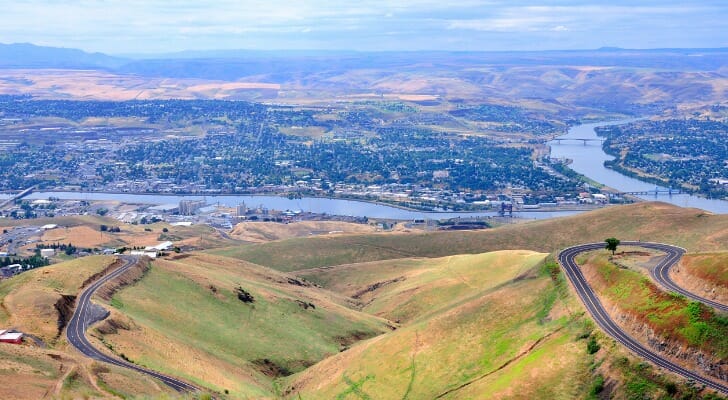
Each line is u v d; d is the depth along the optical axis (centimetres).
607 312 16525
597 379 14288
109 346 17462
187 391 15575
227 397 16462
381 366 18250
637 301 16088
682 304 15112
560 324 16700
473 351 17338
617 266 18312
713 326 14088
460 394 15800
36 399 12662
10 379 13288
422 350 18150
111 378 14888
